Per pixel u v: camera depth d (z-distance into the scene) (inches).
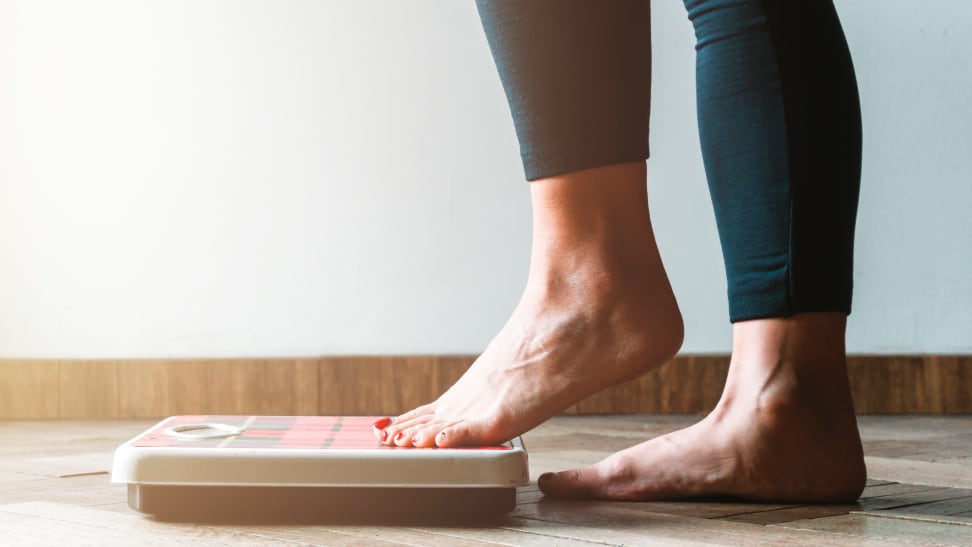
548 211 33.1
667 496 33.9
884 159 85.8
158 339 84.0
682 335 33.5
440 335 86.0
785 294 32.9
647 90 33.3
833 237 33.2
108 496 35.3
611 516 30.9
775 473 33.1
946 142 85.7
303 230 85.4
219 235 84.8
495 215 86.0
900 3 86.2
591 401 83.0
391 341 85.7
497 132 86.2
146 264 84.2
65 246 83.6
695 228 85.7
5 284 83.2
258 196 85.2
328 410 83.4
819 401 33.3
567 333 32.7
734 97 33.5
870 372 83.5
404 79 86.2
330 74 85.9
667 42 86.4
